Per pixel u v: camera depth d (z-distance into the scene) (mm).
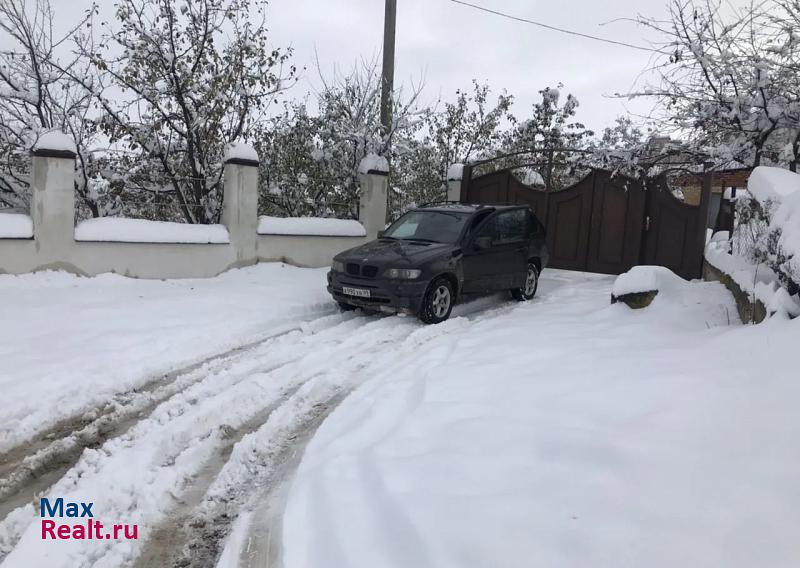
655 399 3859
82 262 9078
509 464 3334
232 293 9125
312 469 3732
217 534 3197
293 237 11555
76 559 2949
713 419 3371
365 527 2924
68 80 10070
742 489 2676
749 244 6773
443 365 5527
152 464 3938
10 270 8523
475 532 2709
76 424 4555
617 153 9281
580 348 5598
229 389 5301
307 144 13125
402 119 13305
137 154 10906
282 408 4934
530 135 17703
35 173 8617
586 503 2826
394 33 13422
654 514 2645
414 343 6965
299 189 13094
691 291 7242
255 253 11023
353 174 13289
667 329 6066
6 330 6559
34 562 2902
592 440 3402
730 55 7469
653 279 7367
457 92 15852
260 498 3559
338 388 5480
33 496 3555
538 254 10258
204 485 3725
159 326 7098
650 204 12258
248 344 6859
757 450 2945
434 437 3883
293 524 3115
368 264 8078
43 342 6238
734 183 14297
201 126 10883
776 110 7680
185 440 4336
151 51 10266
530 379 4746
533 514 2793
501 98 16281
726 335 4957
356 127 13086
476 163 13906
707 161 9547
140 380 5500
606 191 12633
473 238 8891
